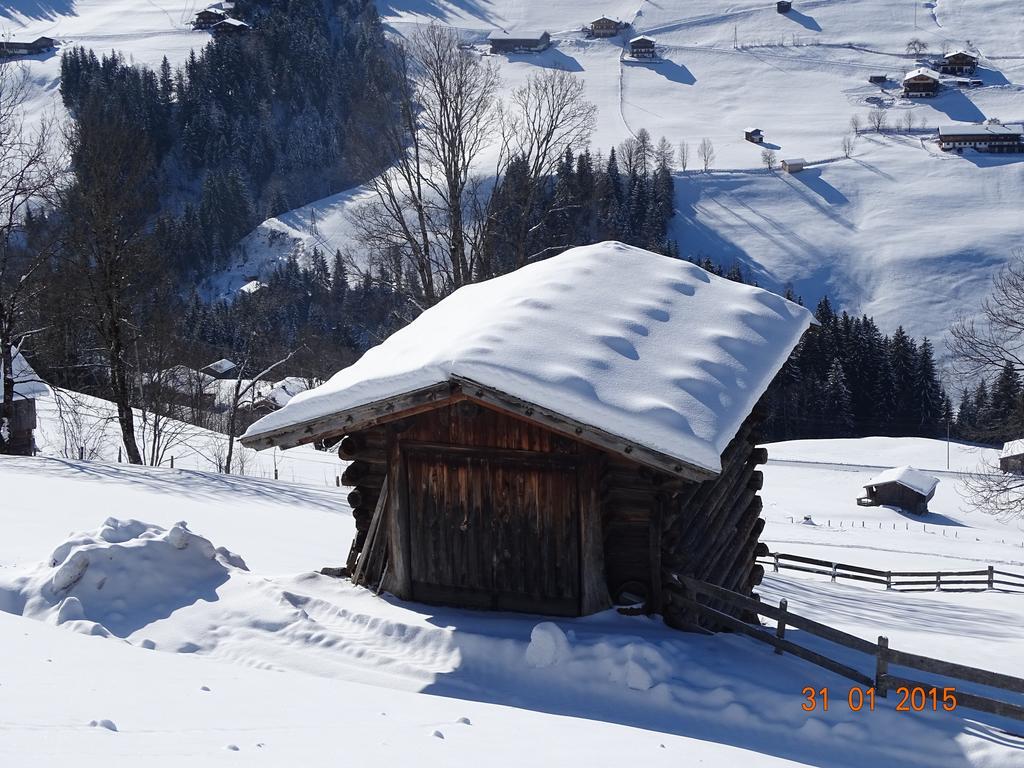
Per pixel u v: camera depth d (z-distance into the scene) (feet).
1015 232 455.22
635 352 40.65
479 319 41.91
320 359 161.17
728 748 29.32
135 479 83.87
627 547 41.01
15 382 106.01
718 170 523.70
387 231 102.22
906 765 31.30
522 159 103.04
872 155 543.80
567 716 31.99
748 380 42.14
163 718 23.13
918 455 232.94
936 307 416.87
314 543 61.36
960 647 53.36
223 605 41.09
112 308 102.42
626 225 432.66
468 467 42.11
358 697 29.94
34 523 57.88
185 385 150.92
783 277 444.55
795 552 124.77
